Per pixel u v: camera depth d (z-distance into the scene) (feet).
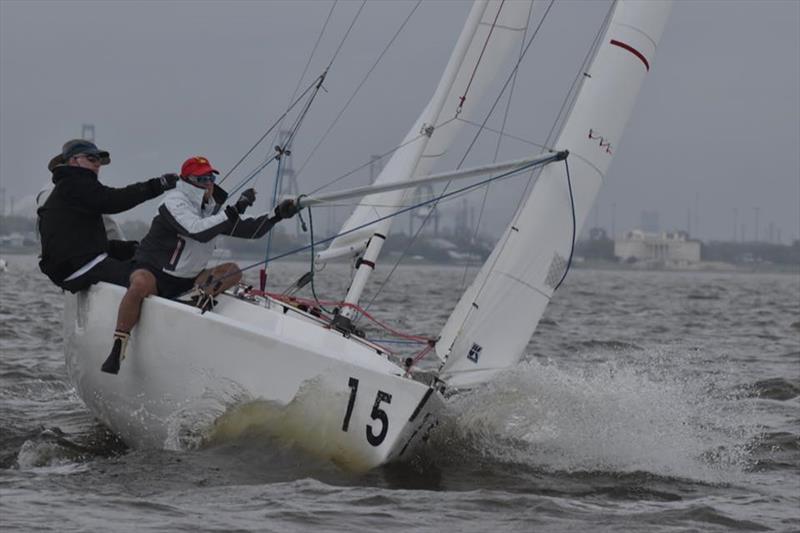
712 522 76.02
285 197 96.37
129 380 92.07
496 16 111.75
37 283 392.68
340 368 85.87
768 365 181.47
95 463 87.20
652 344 217.56
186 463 86.07
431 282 613.11
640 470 92.12
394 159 109.09
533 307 98.68
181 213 91.15
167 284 92.68
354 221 106.93
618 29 102.99
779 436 109.70
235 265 96.12
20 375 136.98
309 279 102.63
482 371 96.58
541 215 99.19
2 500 74.49
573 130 100.99
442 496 79.71
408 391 84.99
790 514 79.46
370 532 70.18
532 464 92.07
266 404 87.56
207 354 88.28
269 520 71.61
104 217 103.60
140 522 70.08
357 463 86.17
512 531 71.87
